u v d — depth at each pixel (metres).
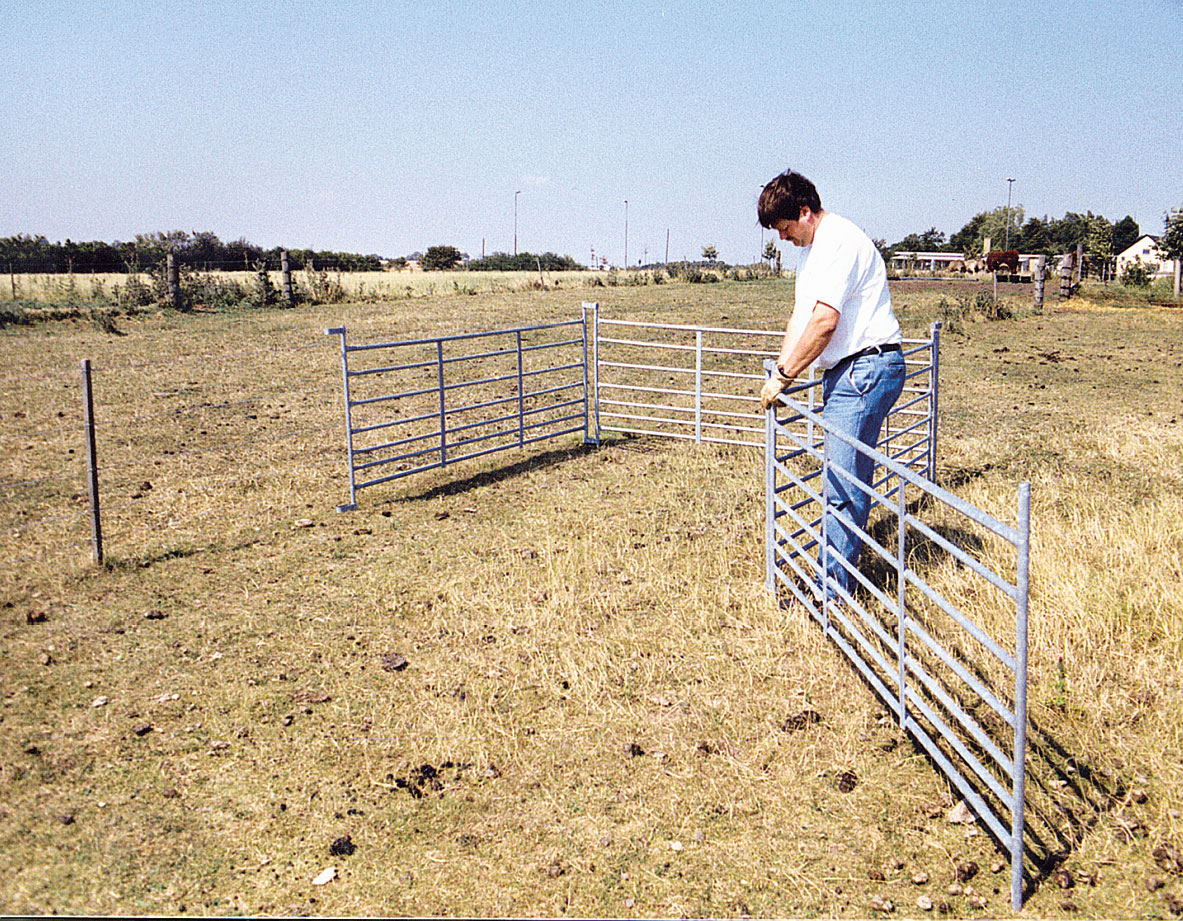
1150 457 9.50
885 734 4.36
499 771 4.08
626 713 4.54
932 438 8.56
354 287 32.16
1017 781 3.18
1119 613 5.33
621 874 3.45
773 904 3.31
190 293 24.23
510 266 58.38
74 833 3.60
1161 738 4.27
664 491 8.54
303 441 10.16
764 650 5.20
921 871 3.48
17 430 10.11
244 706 4.59
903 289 33.03
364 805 3.83
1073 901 3.30
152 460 9.11
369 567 6.51
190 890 3.32
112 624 5.48
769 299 26.91
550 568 6.38
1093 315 24.02
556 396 13.36
